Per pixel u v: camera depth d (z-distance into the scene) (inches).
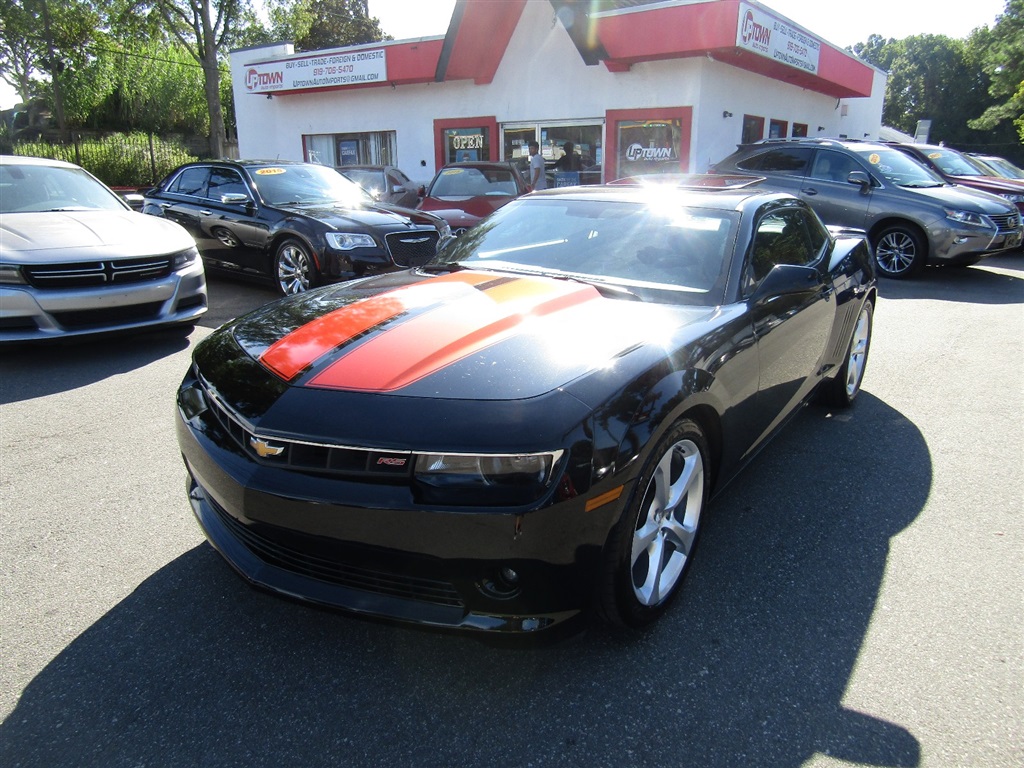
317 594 85.7
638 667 90.0
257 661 90.6
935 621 99.2
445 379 86.4
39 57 1309.1
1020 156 1768.0
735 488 140.5
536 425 79.4
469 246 147.8
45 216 232.5
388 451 78.9
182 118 1480.1
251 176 318.7
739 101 534.3
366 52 591.2
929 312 299.7
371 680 87.5
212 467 90.8
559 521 78.4
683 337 101.5
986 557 115.8
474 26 530.9
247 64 679.7
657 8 456.1
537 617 81.7
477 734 79.3
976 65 2384.4
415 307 108.7
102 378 199.9
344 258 283.1
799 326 135.4
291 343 100.6
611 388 86.6
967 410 185.3
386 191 471.8
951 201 358.9
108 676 87.4
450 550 78.0
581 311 108.4
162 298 222.5
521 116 564.4
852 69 644.7
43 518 124.0
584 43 487.8
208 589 105.1
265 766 74.9
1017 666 90.0
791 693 85.6
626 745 77.8
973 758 75.7
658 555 96.4
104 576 107.7
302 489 81.7
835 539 121.4
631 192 149.9
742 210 133.3
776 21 480.4
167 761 75.3
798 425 174.9
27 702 82.8
